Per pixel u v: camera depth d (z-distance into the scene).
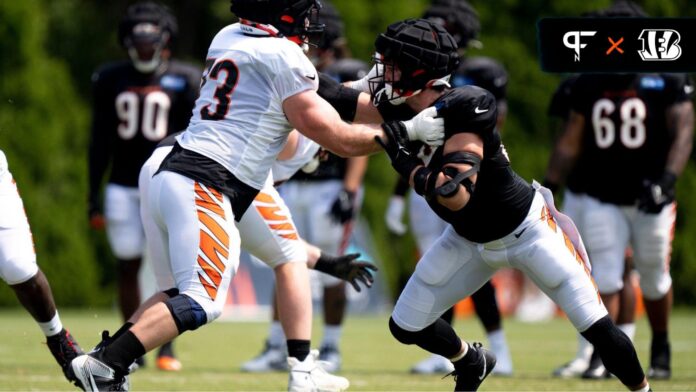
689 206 57.91
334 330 25.81
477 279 16.31
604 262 23.81
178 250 15.59
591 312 15.70
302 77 15.62
